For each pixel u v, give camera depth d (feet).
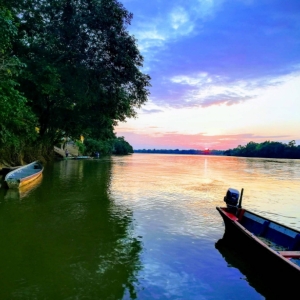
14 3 66.33
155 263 20.98
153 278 18.76
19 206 37.19
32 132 71.82
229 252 23.29
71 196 45.39
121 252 22.77
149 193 51.34
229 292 17.38
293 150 451.12
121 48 70.23
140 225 30.32
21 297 15.99
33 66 66.64
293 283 15.78
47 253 22.20
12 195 44.14
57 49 72.28
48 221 30.96
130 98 80.53
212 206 40.88
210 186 64.80
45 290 16.79
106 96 76.07
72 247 23.57
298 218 36.76
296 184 74.02
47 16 71.10
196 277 19.08
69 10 69.21
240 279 18.93
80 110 85.05
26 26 70.03
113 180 69.15
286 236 22.75
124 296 16.51
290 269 15.97
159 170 113.50
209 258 22.08
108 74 70.54
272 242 23.59
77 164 123.54
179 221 32.27
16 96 44.24
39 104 78.28
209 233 28.12
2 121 52.26
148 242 25.23
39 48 69.62
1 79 42.04
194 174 99.66
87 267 19.95
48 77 63.67
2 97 41.75
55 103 81.92
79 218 32.48
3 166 67.82
